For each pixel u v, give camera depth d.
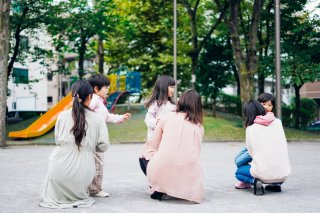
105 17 22.58
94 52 27.73
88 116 4.98
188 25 25.64
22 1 19.38
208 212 4.61
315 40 20.75
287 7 21.64
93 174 5.04
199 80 23.83
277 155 5.57
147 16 25.62
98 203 5.09
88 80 5.62
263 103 6.06
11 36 21.39
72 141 4.85
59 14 21.56
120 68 27.50
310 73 18.84
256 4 17.81
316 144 15.05
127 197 5.49
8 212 4.61
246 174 5.87
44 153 12.05
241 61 17.81
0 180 6.98
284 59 19.78
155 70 25.39
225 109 28.00
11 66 21.38
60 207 4.78
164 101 5.66
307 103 29.45
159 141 5.39
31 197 5.48
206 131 17.41
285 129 20.70
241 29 23.47
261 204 5.04
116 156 11.02
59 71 25.00
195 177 5.12
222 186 6.35
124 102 27.84
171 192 5.08
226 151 12.25
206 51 23.97
